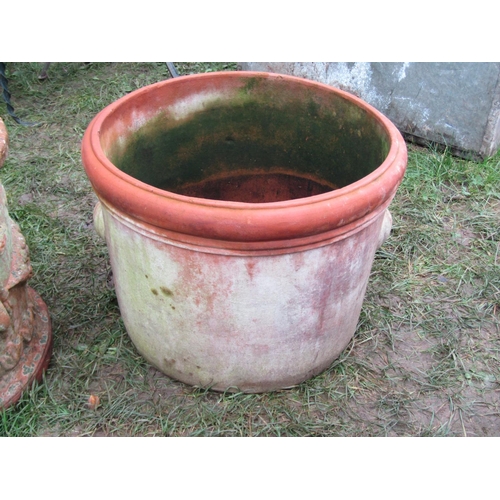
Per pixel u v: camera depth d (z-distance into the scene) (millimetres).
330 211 1553
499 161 3332
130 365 2139
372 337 2305
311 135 2355
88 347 2217
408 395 2096
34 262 2609
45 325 2154
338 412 2023
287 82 2281
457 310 2445
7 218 1953
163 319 1867
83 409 1992
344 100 2174
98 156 1723
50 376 2102
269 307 1745
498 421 2027
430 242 2791
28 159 3336
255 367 1926
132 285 1876
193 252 1617
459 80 3209
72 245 2736
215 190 2564
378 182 1665
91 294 2453
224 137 2432
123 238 1761
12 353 1900
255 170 2539
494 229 2871
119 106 2018
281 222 1512
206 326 1802
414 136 3529
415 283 2570
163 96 2195
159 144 2270
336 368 2154
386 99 3535
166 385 2078
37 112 3793
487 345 2303
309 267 1686
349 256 1766
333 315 1902
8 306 1868
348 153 2252
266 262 1624
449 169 3266
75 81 4172
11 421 1936
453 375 2176
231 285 1676
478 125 3244
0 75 2645
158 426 1960
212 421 1963
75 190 3125
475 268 2654
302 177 2484
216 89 2307
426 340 2316
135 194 1584
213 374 1954
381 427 1983
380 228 1908
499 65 3037
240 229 1509
